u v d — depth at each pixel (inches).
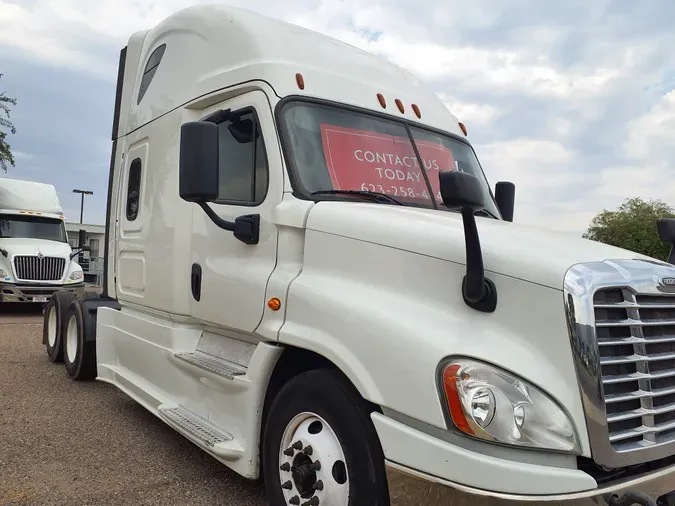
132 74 233.6
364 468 104.8
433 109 182.7
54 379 274.5
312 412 117.1
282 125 140.1
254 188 144.8
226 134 156.5
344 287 118.1
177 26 194.4
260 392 133.1
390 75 177.6
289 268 131.7
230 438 141.2
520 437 90.1
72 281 637.3
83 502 143.7
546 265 99.0
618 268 102.3
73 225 1245.7
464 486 90.7
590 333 93.5
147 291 192.2
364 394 103.8
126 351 213.8
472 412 91.4
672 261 138.1
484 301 101.5
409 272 111.1
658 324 104.5
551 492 88.4
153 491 151.9
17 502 142.0
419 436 96.4
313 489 115.4
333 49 165.8
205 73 170.6
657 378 102.2
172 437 195.3
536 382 92.9
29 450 177.9
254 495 151.4
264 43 152.6
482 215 168.4
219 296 151.2
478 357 94.6
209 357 162.7
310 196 134.9
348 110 153.7
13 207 642.2
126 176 221.5
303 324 121.3
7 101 891.4
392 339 102.4
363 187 144.3
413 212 128.4
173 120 184.9
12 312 627.8
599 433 92.2
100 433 197.2
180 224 173.6
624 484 94.0
